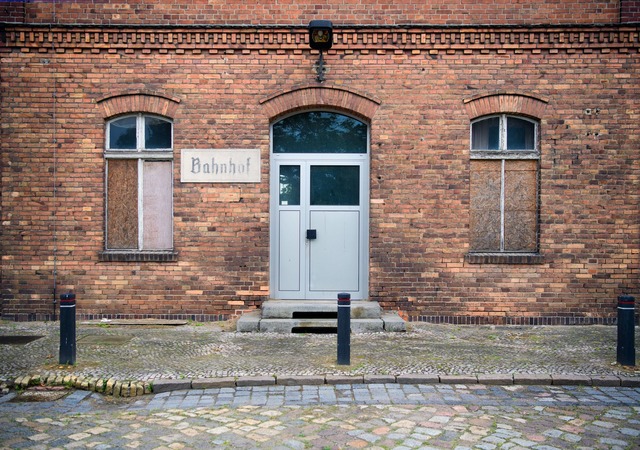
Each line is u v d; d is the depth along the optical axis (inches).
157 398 243.0
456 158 389.1
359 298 400.5
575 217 387.9
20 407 231.3
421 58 389.7
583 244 387.9
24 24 383.6
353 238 402.0
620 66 387.5
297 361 288.7
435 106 389.4
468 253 389.7
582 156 388.5
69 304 278.7
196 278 390.6
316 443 190.5
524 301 388.8
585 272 387.5
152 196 399.5
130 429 205.5
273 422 211.0
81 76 389.4
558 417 216.1
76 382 253.8
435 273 388.8
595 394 246.5
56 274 388.8
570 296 388.2
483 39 387.9
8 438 196.7
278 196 402.0
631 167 387.9
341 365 280.1
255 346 323.0
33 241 388.5
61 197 389.4
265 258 390.9
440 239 388.8
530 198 396.2
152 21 389.7
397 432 199.9
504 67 389.1
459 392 248.4
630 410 225.0
